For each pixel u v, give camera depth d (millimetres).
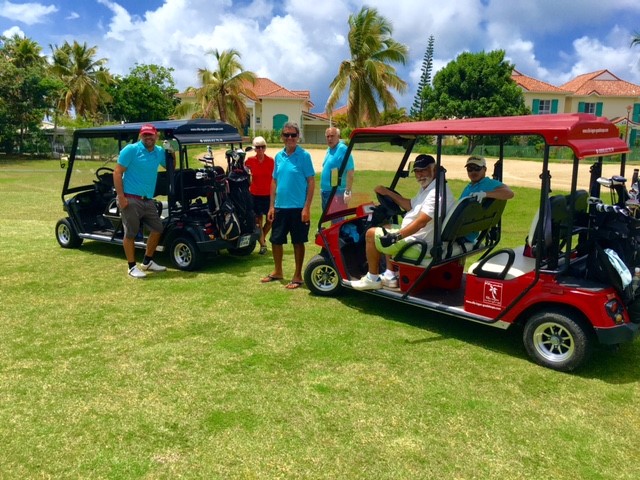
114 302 4617
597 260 3320
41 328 4012
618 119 37250
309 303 4656
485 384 3248
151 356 3561
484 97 32656
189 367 3410
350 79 25578
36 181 16031
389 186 4738
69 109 37438
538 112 39438
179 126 5383
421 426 2803
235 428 2754
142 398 3025
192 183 5738
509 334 4031
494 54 32625
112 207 6059
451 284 4293
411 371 3404
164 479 2373
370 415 2895
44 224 8398
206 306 4543
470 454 2582
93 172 6352
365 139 4367
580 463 2531
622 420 2885
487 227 4164
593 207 3486
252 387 3170
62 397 3023
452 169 13711
